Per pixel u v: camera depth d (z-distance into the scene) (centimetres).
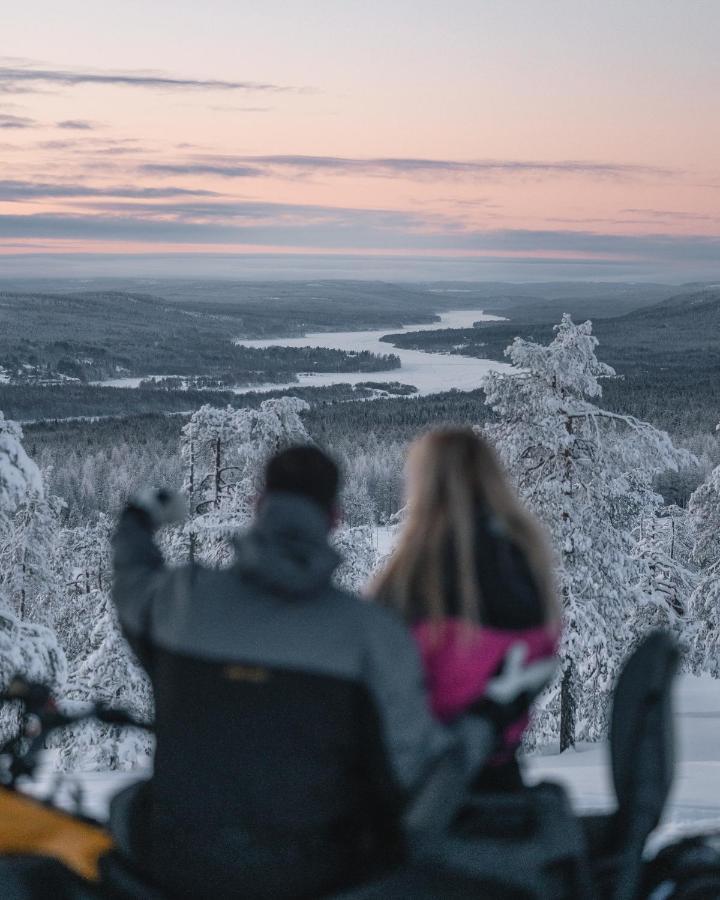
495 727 287
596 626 2386
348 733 266
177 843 267
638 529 3562
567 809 304
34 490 1656
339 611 269
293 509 272
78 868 295
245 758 263
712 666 3375
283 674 263
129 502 331
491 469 318
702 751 2378
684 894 327
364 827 278
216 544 2588
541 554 311
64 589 4369
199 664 270
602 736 2569
